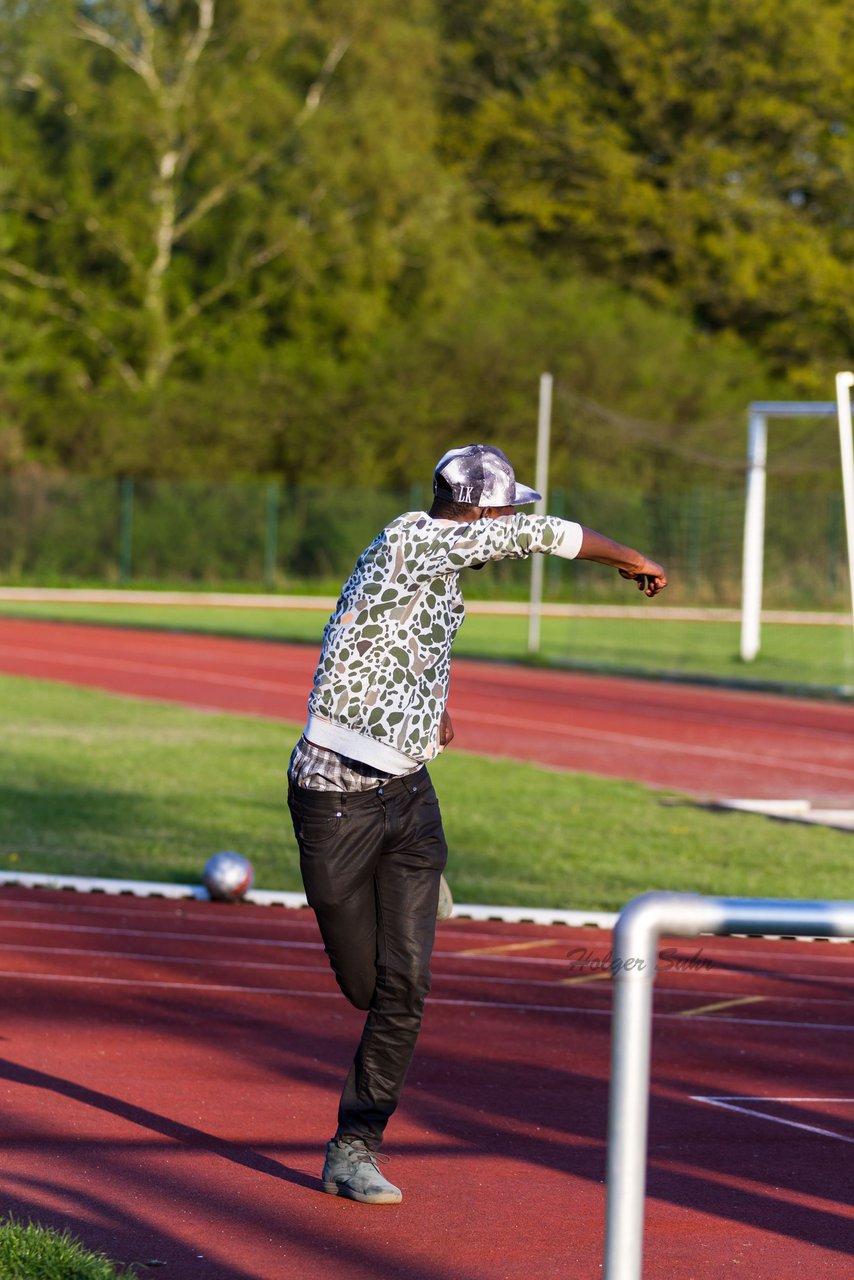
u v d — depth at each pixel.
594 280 173.62
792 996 25.91
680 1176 17.05
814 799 47.66
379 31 159.50
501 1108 19.38
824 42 169.62
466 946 28.44
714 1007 24.97
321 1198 15.94
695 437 159.75
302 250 157.12
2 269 159.00
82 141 155.38
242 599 142.38
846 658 98.25
